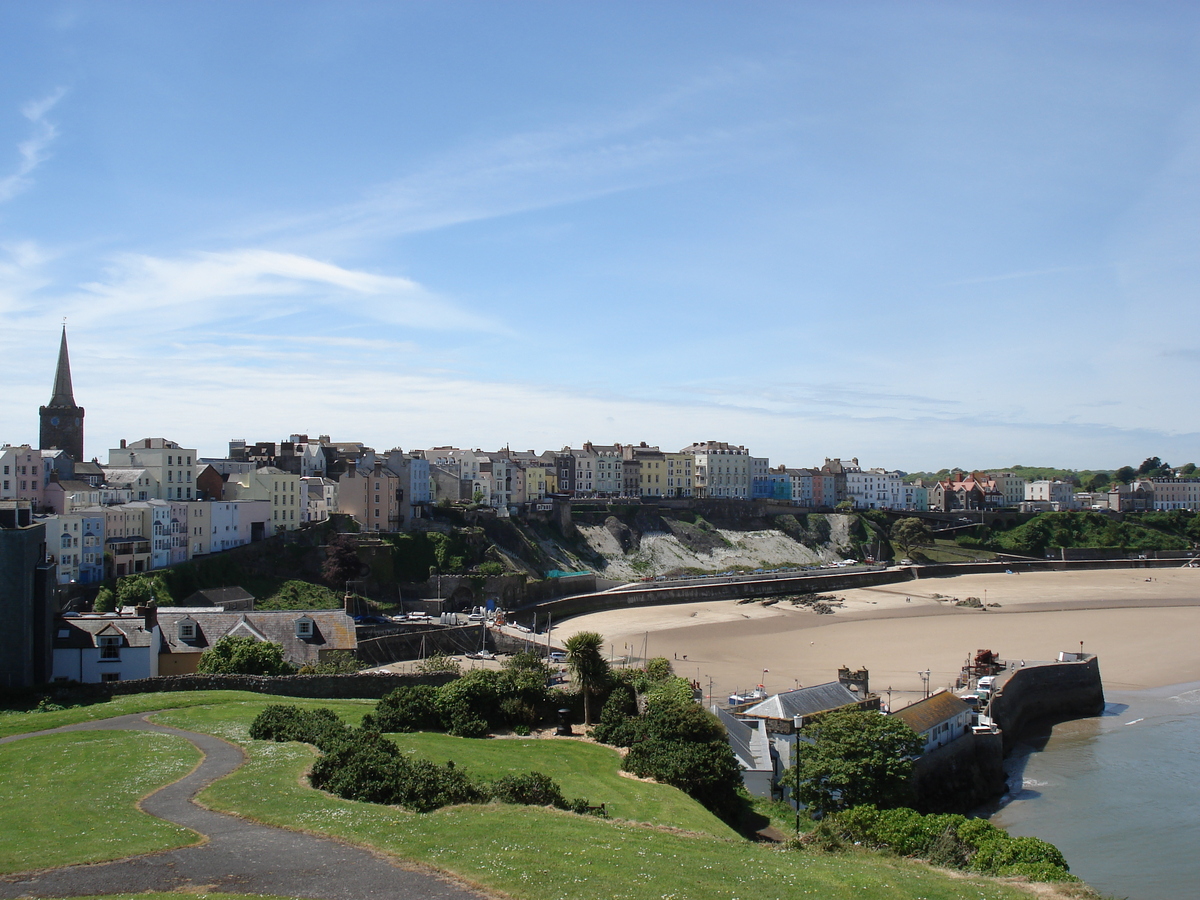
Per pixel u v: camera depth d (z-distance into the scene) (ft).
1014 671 366.22
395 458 640.58
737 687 375.04
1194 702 379.14
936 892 130.82
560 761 209.05
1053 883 146.61
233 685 267.39
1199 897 199.82
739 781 213.46
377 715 233.96
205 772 168.25
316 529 543.80
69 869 114.21
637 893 111.14
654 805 178.29
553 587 615.16
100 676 276.21
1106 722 354.95
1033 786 280.72
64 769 171.12
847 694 288.10
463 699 241.55
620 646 481.05
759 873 126.52
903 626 543.80
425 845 124.67
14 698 244.22
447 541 586.86
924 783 250.78
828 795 215.31
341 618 356.79
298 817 136.56
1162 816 250.57
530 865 117.29
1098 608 614.75
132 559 456.45
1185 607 616.39
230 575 488.02
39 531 265.75
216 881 111.04
